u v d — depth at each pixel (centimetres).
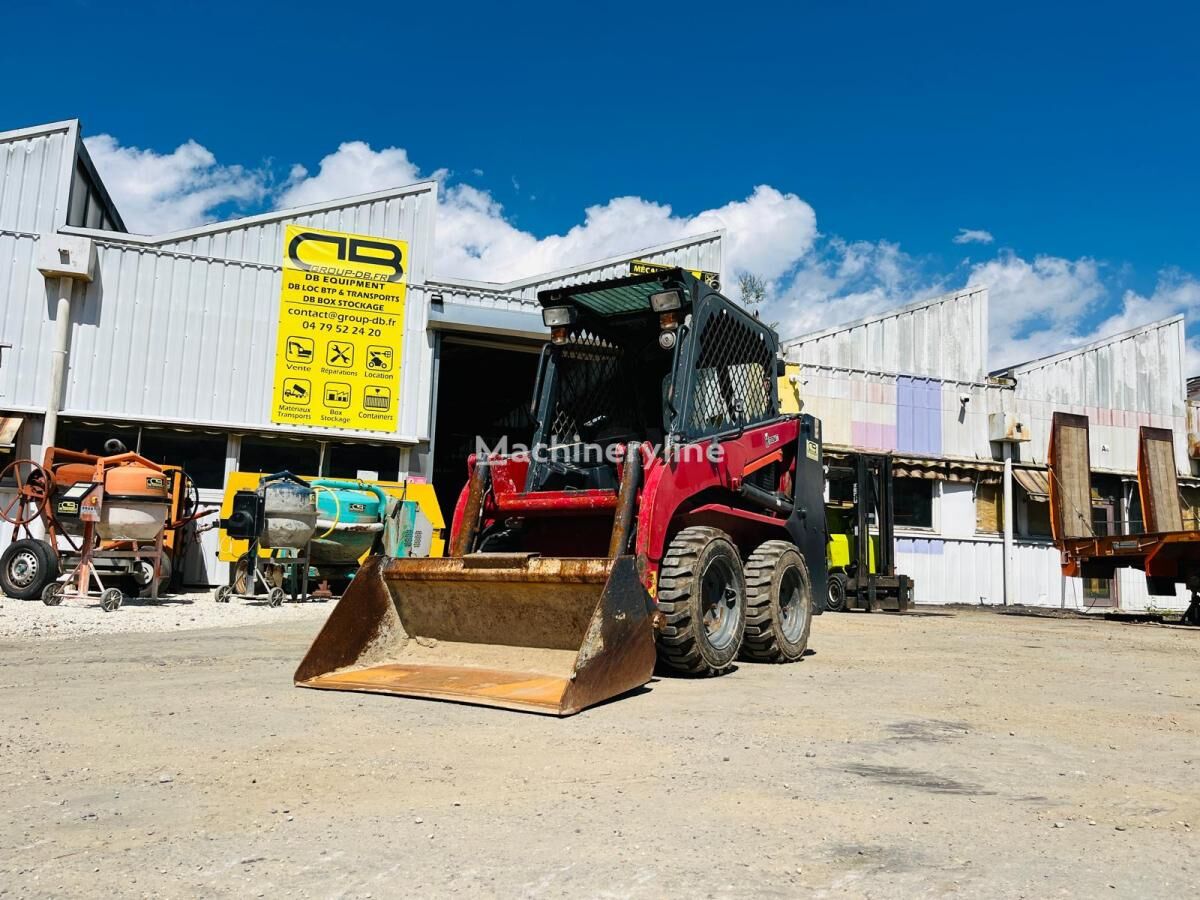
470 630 548
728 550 622
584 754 359
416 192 1645
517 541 667
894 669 688
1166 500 2202
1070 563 1834
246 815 275
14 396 1422
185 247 1517
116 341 1473
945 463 2083
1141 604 2228
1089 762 376
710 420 672
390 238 1625
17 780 313
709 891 218
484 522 657
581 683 449
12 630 807
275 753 354
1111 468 2264
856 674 647
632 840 255
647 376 734
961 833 271
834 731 424
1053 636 1127
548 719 428
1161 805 311
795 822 277
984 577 2109
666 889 219
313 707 451
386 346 1605
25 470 1416
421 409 1614
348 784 311
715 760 355
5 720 415
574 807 287
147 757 347
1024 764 369
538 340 1695
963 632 1148
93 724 407
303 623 977
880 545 1655
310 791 302
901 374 2098
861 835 266
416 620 566
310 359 1561
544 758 351
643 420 728
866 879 229
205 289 1521
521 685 476
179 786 307
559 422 687
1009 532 2122
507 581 519
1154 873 240
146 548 1127
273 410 1533
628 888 219
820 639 970
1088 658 841
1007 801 310
